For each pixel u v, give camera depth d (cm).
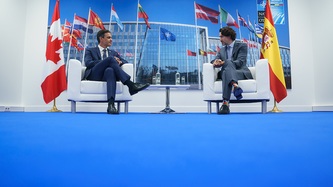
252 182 39
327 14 430
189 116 225
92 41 423
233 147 67
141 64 421
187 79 422
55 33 369
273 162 51
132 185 37
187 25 429
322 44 434
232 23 433
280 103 429
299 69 438
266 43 384
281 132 101
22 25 422
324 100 429
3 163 49
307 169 46
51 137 84
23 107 414
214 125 132
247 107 418
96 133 95
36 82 421
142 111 418
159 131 103
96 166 48
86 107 414
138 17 428
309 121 161
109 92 266
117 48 423
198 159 54
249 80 280
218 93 292
